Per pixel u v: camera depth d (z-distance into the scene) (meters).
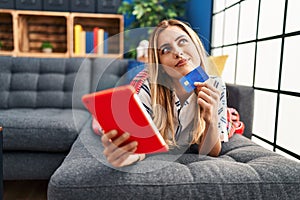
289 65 1.33
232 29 2.09
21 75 2.07
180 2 2.89
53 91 2.05
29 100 2.01
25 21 2.96
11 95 2.01
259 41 1.65
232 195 0.71
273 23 1.50
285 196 0.73
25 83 2.04
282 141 1.38
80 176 0.72
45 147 1.44
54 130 1.43
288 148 1.33
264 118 1.58
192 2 2.96
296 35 1.27
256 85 1.69
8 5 2.68
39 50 3.04
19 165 1.47
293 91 1.29
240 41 1.94
